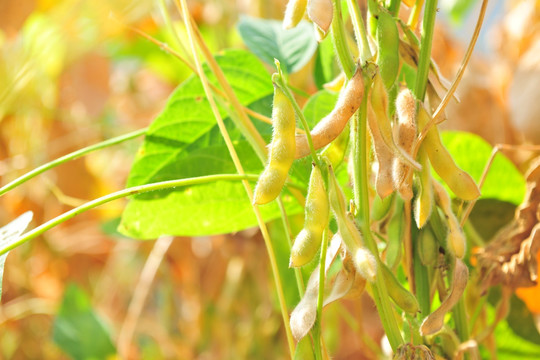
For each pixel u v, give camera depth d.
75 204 0.92
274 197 0.50
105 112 1.34
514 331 0.75
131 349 1.13
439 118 0.52
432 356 0.51
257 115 0.67
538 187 0.62
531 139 0.97
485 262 0.63
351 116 0.50
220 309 1.10
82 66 1.06
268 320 1.09
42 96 1.05
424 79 0.53
